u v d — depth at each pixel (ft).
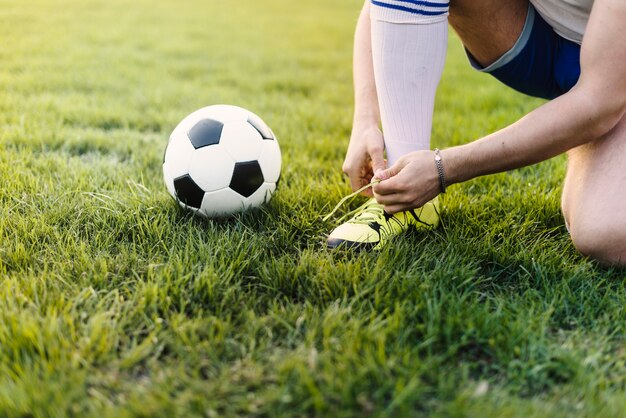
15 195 7.28
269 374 4.39
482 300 5.55
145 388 4.23
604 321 5.12
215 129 6.66
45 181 7.73
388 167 6.38
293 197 7.38
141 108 12.44
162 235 6.42
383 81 6.14
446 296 5.16
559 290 5.53
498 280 5.93
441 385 4.21
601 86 5.18
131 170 8.48
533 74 6.65
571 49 6.33
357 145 6.62
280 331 4.89
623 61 5.07
